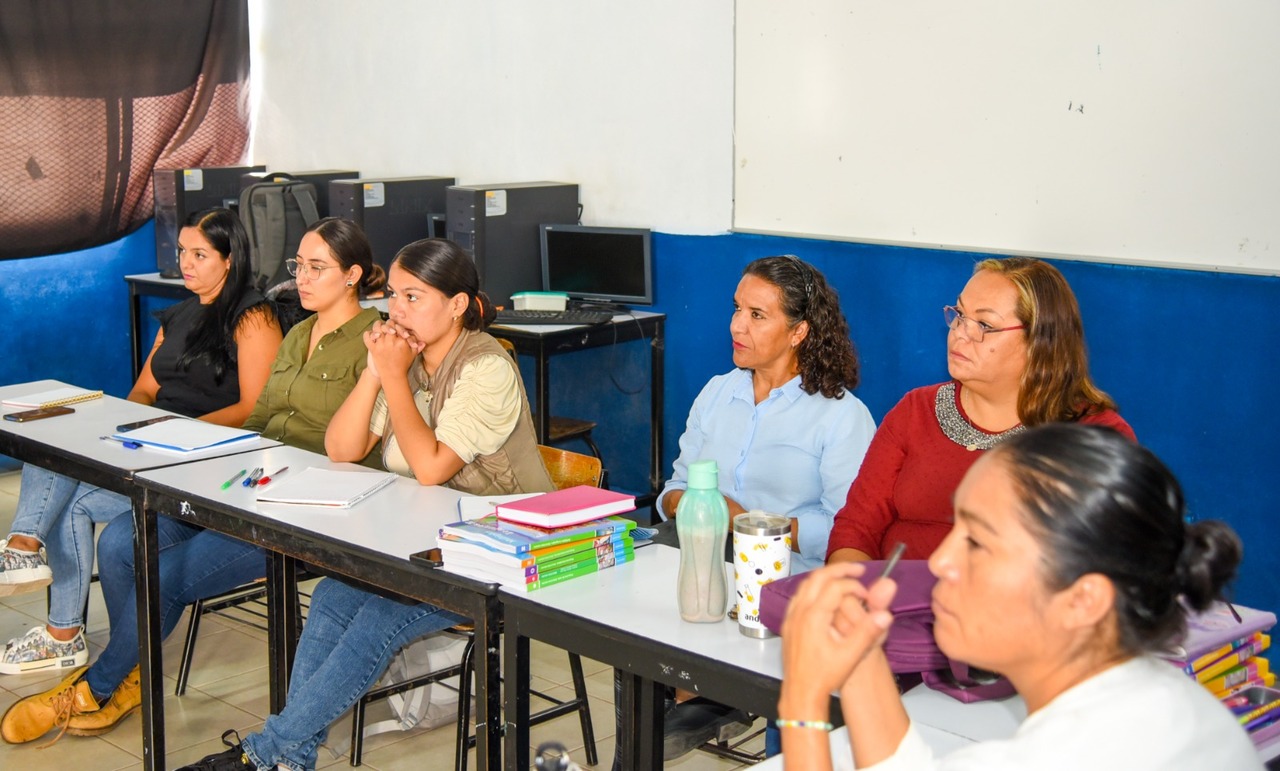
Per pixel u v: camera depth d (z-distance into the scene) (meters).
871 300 3.87
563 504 2.08
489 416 2.61
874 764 1.18
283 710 2.44
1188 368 3.24
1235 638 1.58
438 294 2.61
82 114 5.20
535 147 4.78
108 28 5.21
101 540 2.92
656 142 4.40
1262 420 3.12
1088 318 3.40
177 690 3.14
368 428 2.79
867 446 2.52
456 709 2.98
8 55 4.99
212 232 3.41
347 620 2.46
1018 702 1.59
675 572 2.06
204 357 3.46
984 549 1.07
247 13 5.66
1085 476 1.04
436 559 2.05
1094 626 1.06
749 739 2.52
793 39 3.96
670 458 4.52
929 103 3.67
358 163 5.41
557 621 1.87
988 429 2.10
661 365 4.45
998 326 2.00
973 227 3.64
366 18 5.27
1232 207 3.14
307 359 3.17
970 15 3.54
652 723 2.03
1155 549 1.03
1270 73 3.03
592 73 4.54
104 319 5.54
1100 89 3.32
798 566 2.45
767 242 4.12
